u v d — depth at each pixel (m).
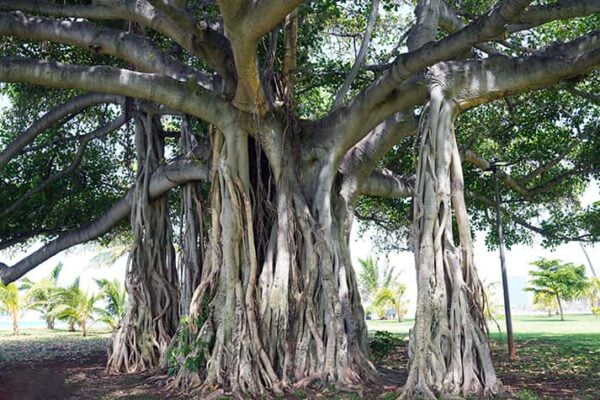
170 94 9.66
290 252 9.70
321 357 9.15
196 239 12.68
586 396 8.44
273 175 10.38
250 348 9.07
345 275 9.83
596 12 7.07
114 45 10.15
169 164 12.99
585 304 58.44
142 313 12.85
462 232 8.82
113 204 15.66
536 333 22.55
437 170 8.73
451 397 7.77
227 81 9.57
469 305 8.50
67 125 16.91
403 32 16.39
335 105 10.65
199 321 9.66
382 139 10.83
